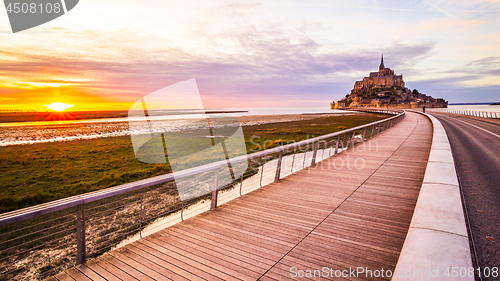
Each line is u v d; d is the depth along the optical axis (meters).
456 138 16.36
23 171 18.69
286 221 4.21
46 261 5.95
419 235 2.82
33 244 6.75
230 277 2.79
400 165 8.02
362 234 3.72
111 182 15.58
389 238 3.58
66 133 52.94
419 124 24.56
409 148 11.06
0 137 45.44
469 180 6.75
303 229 3.92
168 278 2.78
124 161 21.97
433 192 4.11
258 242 3.54
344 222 4.13
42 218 8.47
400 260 2.41
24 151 28.52
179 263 3.07
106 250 6.28
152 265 3.03
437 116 47.00
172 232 3.87
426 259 2.39
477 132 20.03
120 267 3.00
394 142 12.88
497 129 22.48
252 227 4.02
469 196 5.48
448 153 7.31
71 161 22.33
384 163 8.33
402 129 19.67
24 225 8.01
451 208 3.48
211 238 3.68
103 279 2.78
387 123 21.11
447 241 2.68
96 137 44.00
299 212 4.58
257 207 4.86
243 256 3.20
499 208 4.72
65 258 6.06
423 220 3.17
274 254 3.23
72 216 8.55
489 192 5.71
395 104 183.75
